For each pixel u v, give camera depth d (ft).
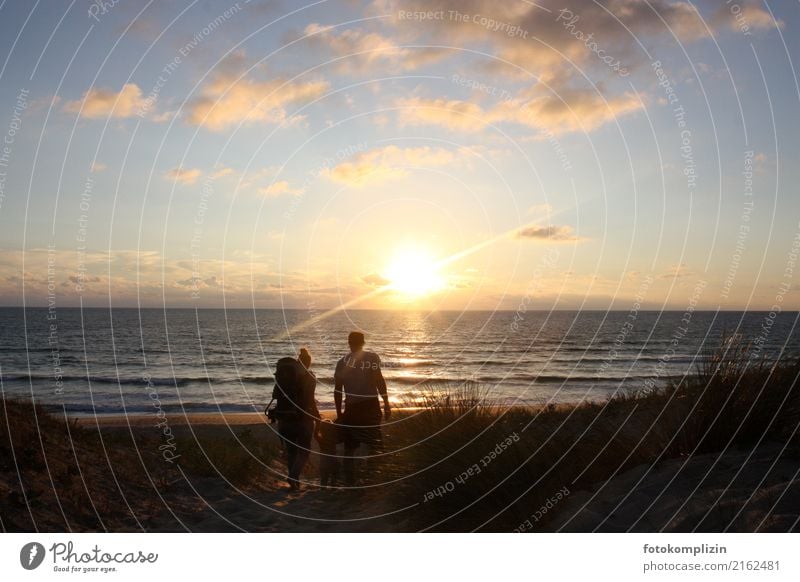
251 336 177.58
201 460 22.68
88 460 19.17
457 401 20.98
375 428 22.33
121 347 145.89
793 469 13.21
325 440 22.63
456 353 140.15
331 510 18.40
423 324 243.19
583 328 214.69
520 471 15.17
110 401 73.87
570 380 90.27
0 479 15.44
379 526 15.89
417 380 91.81
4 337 168.35
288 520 17.11
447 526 14.96
